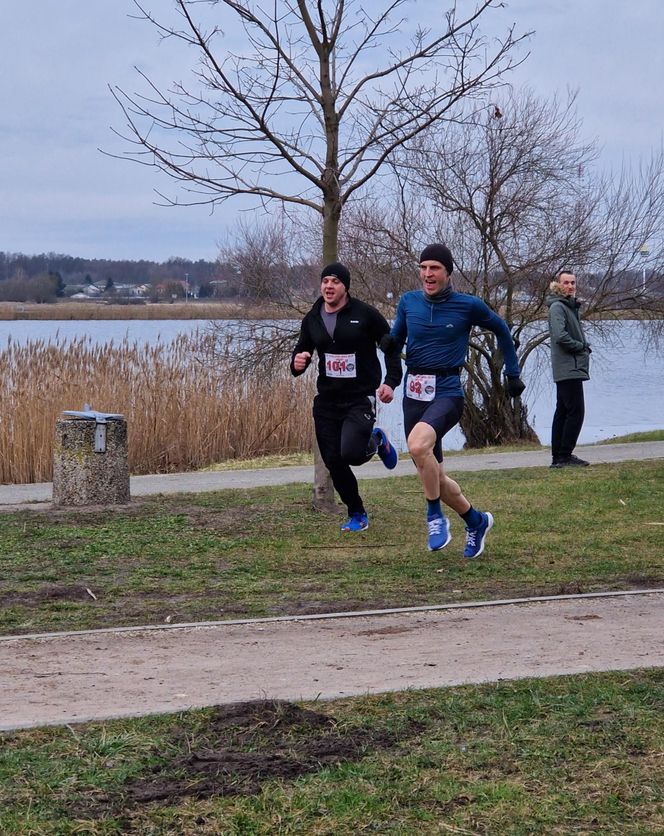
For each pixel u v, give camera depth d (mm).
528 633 6266
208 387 18891
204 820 3734
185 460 18391
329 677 5387
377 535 9594
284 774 4109
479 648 5934
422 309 7914
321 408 9312
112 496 11266
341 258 19297
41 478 16703
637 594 7297
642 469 13266
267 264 19891
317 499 10805
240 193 10383
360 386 9141
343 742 4422
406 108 10469
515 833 3648
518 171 19016
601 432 22781
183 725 4629
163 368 18656
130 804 3859
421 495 11898
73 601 7332
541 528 9820
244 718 4691
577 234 19562
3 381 17312
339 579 7922
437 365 7941
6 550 9000
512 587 7590
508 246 19312
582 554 8703
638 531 9633
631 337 21125
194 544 9211
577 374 13734
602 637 6137
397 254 19125
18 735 4512
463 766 4172
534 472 13445
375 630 6418
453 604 7023
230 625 6570
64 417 11422
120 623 6688
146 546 9156
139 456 18125
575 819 3740
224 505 11109
